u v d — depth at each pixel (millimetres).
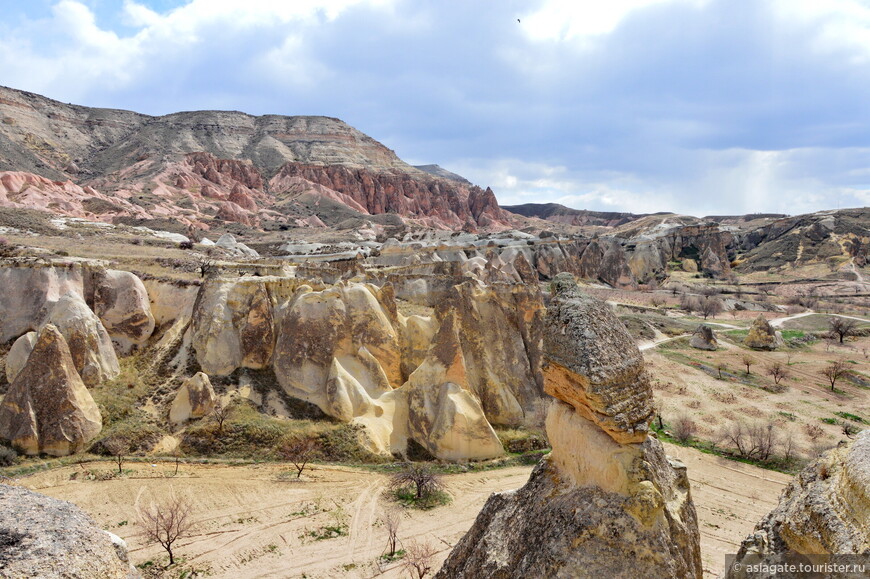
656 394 55312
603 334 12945
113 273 45625
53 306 42625
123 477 31250
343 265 70312
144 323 44531
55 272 44625
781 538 13742
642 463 12281
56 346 34688
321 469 34094
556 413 14227
